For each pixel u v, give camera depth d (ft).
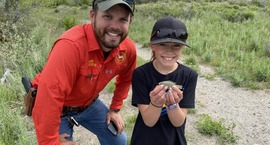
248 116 7.76
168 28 3.25
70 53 2.99
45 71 2.96
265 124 7.35
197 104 8.38
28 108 3.48
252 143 6.48
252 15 25.50
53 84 2.91
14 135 5.37
